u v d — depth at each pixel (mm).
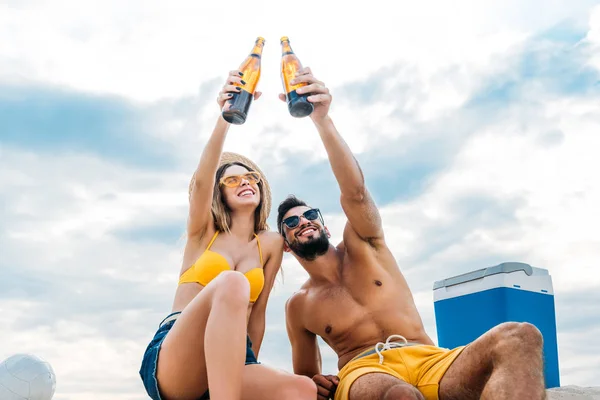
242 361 2180
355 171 3262
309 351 3471
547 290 3676
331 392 2939
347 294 3326
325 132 3195
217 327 2178
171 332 2453
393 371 2883
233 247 3143
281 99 3186
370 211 3357
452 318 3844
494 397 2281
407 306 3312
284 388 2512
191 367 2412
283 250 3402
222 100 2975
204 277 2980
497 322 3551
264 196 3342
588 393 3645
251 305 3098
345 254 3459
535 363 2324
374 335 3229
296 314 3447
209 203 3080
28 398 3318
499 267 3598
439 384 2746
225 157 3377
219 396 2109
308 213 3406
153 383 2520
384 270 3359
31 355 3443
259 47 3150
